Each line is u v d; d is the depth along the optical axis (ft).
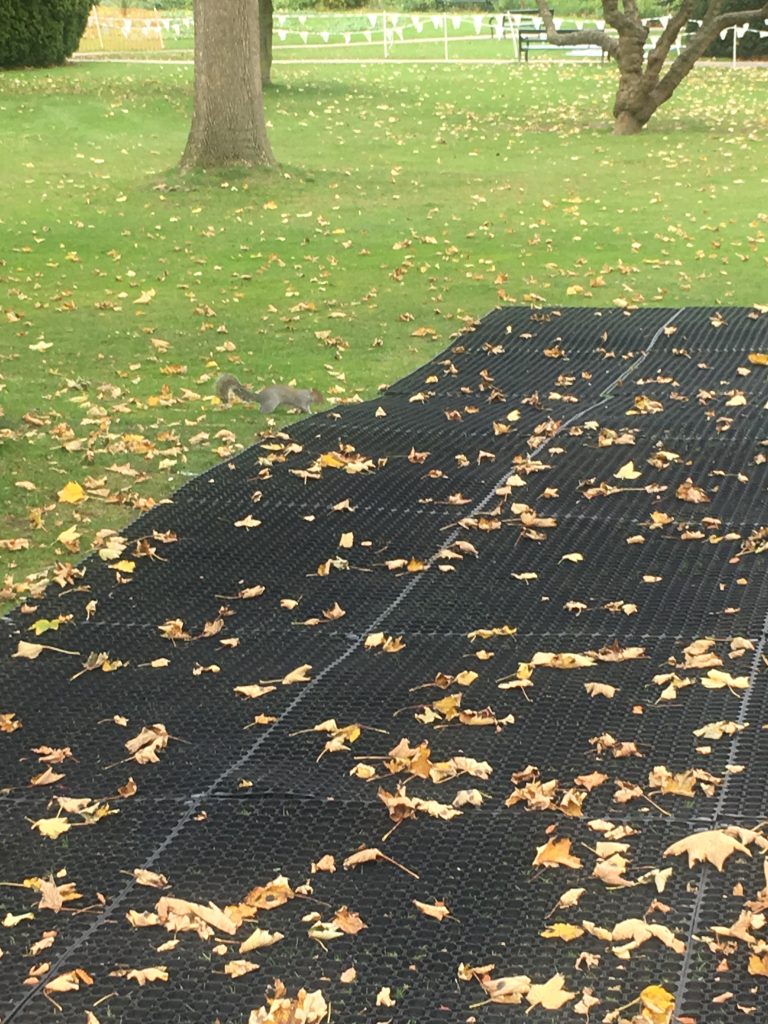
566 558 20.74
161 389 31.35
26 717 16.84
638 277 41.06
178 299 40.24
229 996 11.50
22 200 55.21
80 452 26.91
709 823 13.46
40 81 85.35
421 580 20.44
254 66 57.88
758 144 66.03
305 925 12.32
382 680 17.24
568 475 24.50
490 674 17.19
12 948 12.35
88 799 14.71
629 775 14.51
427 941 12.01
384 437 27.27
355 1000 11.35
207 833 13.97
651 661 17.20
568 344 33.99
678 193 54.44
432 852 13.33
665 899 12.30
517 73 101.35
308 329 36.58
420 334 35.60
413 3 155.43
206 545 22.08
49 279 42.86
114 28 120.37
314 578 20.71
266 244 47.16
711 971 11.30
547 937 11.90
